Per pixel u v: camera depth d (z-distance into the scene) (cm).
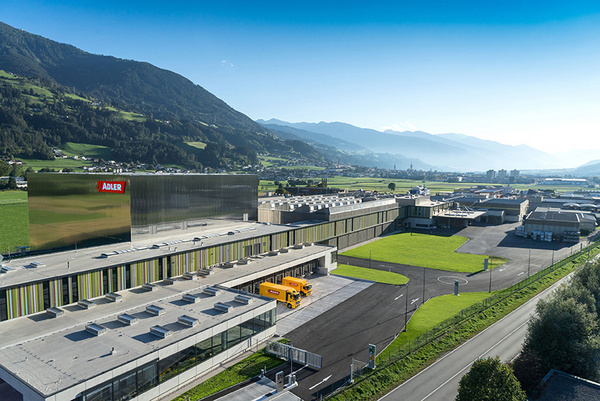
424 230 13662
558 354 4016
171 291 4909
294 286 6375
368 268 8331
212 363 4028
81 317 4028
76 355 3281
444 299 6406
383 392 3819
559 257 9544
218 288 5125
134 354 3331
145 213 5997
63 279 4219
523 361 3894
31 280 4000
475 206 17438
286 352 4350
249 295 4894
